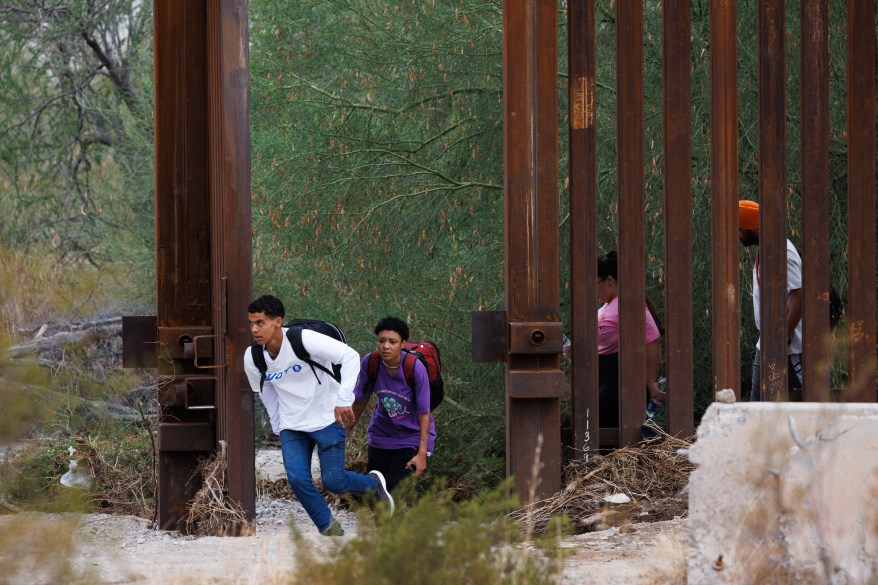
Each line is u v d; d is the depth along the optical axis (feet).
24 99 212.84
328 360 77.00
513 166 80.33
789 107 120.26
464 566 42.80
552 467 80.02
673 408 82.53
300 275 133.49
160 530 82.07
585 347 82.53
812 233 81.92
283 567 59.57
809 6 82.07
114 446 94.53
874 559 45.91
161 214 84.43
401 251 128.16
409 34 130.93
